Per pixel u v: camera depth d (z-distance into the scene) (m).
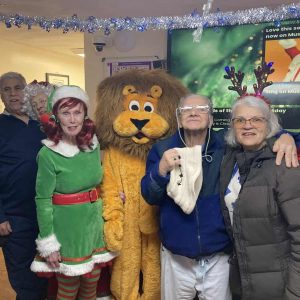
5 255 2.16
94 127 1.80
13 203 2.10
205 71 2.58
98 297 2.13
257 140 1.43
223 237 1.60
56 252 1.71
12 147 2.07
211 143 1.66
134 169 1.94
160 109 1.95
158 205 1.74
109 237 1.81
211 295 1.67
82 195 1.75
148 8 2.51
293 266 1.34
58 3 2.38
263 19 2.07
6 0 2.33
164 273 1.75
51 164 1.68
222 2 2.39
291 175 1.34
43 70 5.21
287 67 2.38
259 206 1.37
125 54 2.87
